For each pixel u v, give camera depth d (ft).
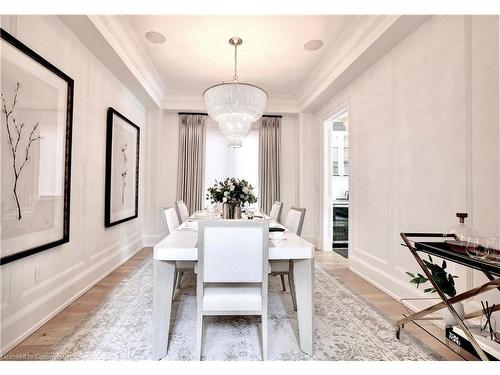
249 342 6.07
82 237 8.70
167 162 16.69
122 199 11.94
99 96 9.88
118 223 11.27
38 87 6.48
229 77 13.70
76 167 8.36
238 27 9.47
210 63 12.18
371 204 10.20
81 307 7.69
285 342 6.08
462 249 4.77
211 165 17.60
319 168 15.76
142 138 15.23
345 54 10.28
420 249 5.42
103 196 10.26
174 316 7.26
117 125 11.28
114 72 10.84
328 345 5.98
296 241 6.38
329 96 13.65
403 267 8.38
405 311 7.73
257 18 8.96
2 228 5.49
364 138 10.75
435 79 7.20
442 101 6.97
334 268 12.01
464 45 6.32
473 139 6.12
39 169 6.55
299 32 9.73
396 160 8.78
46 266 6.89
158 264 5.52
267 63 12.17
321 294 8.96
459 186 6.46
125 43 9.77
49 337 6.15
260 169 17.08
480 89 5.96
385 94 9.36
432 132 7.29
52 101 6.98
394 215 8.85
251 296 5.48
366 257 10.46
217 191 9.20
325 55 11.34
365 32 8.86
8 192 5.63
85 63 8.88
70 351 5.62
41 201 6.62
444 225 6.89
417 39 7.86
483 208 5.89
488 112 5.79
